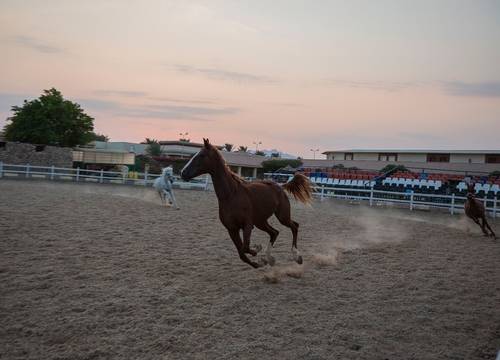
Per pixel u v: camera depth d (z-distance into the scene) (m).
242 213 5.92
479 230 12.80
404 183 26.34
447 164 36.56
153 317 4.65
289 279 6.30
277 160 47.69
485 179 25.31
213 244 8.44
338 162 43.34
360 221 13.22
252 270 6.70
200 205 15.03
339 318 4.83
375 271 6.94
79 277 5.92
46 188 18.02
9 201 12.39
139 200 15.33
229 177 5.99
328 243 9.25
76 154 37.12
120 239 8.37
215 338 4.20
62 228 9.00
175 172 44.66
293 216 13.48
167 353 3.88
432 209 19.48
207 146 5.93
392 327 4.64
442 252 8.80
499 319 5.00
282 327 4.52
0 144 29.92
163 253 7.50
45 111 36.38
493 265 7.75
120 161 39.19
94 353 3.83
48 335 4.19
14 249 7.16
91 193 16.95
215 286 5.81
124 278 5.97
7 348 3.92
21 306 4.86
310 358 3.88
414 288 6.06
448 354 4.07
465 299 5.68
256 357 3.86
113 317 4.63
